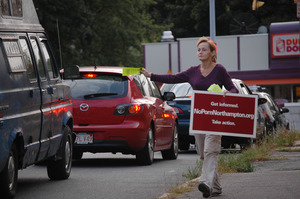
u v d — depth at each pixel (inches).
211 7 2294.5
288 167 832.9
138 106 976.9
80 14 3804.1
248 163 815.7
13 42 634.2
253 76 3897.6
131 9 4328.3
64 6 3727.9
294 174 745.0
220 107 591.2
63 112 779.4
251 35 3900.1
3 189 599.2
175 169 934.4
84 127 965.8
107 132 963.3
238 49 3917.3
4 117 575.5
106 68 1011.9
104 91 978.7
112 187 723.4
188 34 5285.4
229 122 591.2
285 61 3836.1
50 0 3676.2
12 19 653.3
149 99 1036.5
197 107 592.1
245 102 591.8
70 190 701.3
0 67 583.5
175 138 1173.1
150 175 848.3
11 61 614.9
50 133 721.0
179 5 5359.3
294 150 1131.3
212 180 580.4
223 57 3934.5
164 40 4037.9
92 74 989.2
